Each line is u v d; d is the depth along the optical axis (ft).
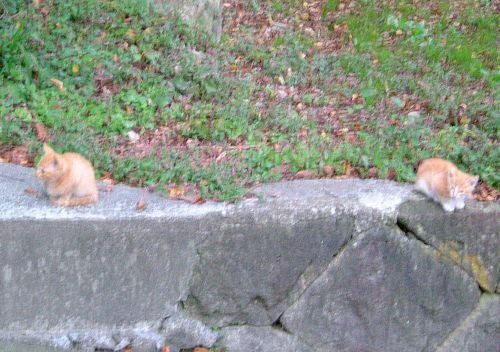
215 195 13.97
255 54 19.69
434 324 14.56
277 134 16.65
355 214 13.91
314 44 21.29
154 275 13.47
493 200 14.80
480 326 14.69
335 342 14.32
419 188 14.47
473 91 19.86
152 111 16.44
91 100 16.30
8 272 12.97
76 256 13.12
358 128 17.40
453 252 14.33
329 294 14.12
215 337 13.93
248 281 13.82
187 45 18.80
